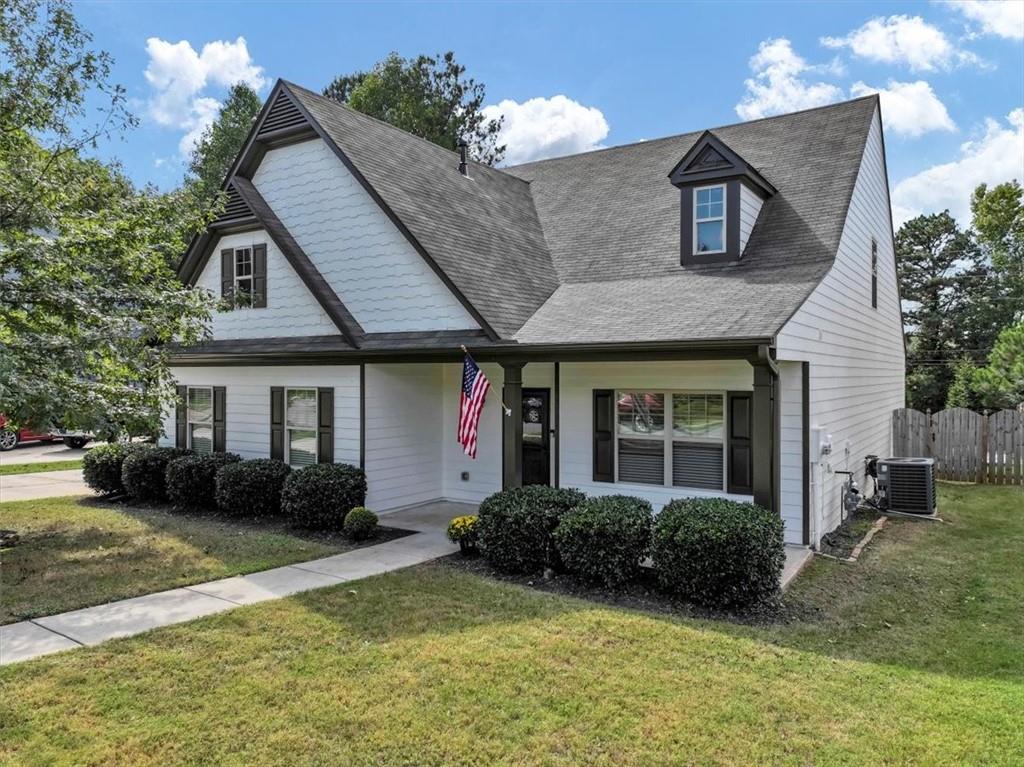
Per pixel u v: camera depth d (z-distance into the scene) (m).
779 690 4.76
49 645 5.68
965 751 3.95
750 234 11.12
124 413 9.67
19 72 9.92
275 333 12.48
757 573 6.47
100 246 9.92
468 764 3.85
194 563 8.30
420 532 9.94
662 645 5.58
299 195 12.51
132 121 10.95
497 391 11.73
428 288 10.79
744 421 9.47
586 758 3.90
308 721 4.32
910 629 6.17
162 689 4.80
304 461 11.94
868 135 12.85
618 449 10.54
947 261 34.22
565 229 13.89
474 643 5.61
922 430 16.34
